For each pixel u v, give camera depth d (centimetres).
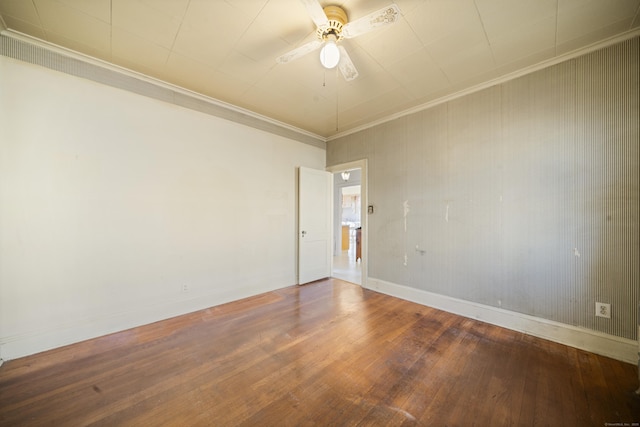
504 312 249
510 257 246
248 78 254
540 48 206
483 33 189
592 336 204
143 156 251
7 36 189
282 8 167
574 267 212
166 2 162
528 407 146
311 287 382
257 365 186
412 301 320
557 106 219
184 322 257
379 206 361
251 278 339
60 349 205
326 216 436
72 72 214
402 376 174
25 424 134
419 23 179
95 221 225
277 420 137
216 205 304
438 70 238
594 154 203
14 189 192
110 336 227
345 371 179
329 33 172
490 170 258
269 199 361
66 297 212
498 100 252
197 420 138
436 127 299
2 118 188
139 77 248
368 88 271
